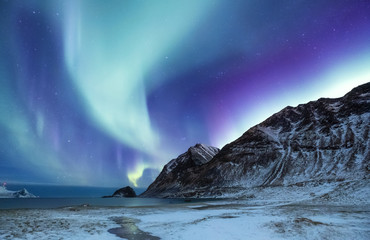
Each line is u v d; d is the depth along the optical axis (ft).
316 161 325.42
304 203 145.89
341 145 332.80
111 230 76.33
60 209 147.74
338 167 283.59
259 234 62.69
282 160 372.17
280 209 117.19
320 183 224.12
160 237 65.16
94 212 130.72
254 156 423.64
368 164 260.83
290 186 245.45
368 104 393.29
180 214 119.14
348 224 68.44
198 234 65.57
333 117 413.39
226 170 418.51
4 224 80.84
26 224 82.17
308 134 410.11
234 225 75.56
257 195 236.84
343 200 134.82
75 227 79.66
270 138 459.32
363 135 328.70
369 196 130.41
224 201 221.46
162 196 464.24
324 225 66.44
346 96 463.42
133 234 69.62
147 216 112.78
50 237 62.85
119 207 166.61
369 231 59.82
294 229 64.64
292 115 521.65
